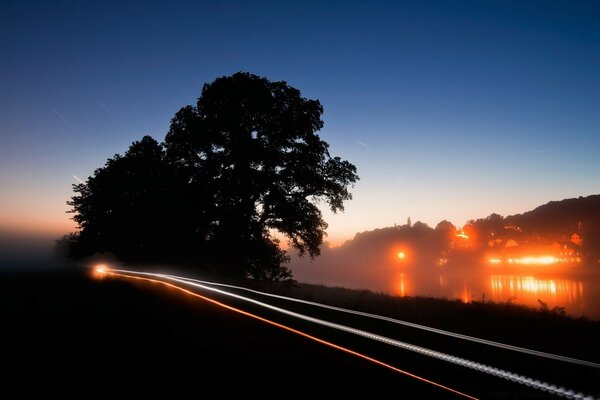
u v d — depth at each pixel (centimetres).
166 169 4444
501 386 660
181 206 4156
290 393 615
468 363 799
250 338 998
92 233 5225
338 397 600
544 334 1316
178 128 4212
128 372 714
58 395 606
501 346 991
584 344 1165
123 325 1123
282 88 4219
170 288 2303
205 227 4194
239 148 4062
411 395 609
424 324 1344
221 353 848
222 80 4172
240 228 4066
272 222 4119
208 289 2314
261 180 3994
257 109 4050
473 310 1861
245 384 654
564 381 692
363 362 790
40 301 1530
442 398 598
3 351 834
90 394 610
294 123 4134
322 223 4188
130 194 5016
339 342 968
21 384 650
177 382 664
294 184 4141
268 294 2164
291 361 791
